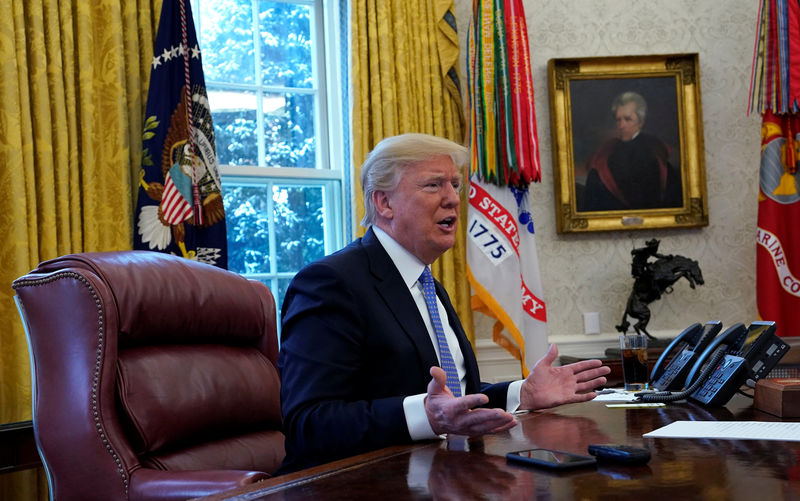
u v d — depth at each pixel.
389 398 1.62
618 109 4.77
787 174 4.50
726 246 4.84
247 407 2.29
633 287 4.48
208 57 4.30
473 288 4.21
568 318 4.71
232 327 2.38
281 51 4.50
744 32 4.89
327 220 4.51
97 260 2.08
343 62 4.41
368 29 4.34
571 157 4.72
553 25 4.82
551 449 1.38
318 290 1.83
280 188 4.42
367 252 1.96
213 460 2.11
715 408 1.86
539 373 1.94
